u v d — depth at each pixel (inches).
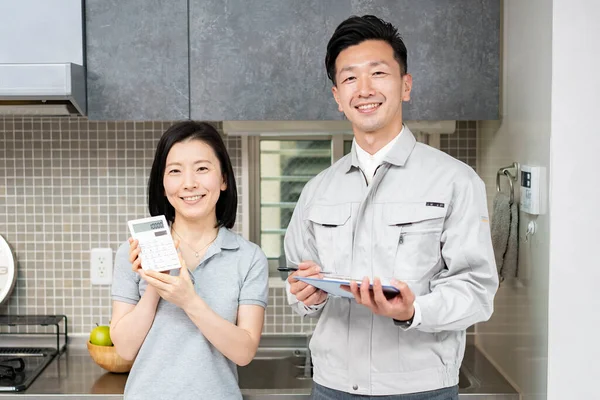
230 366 60.8
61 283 88.7
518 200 70.2
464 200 56.6
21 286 88.7
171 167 58.3
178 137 58.5
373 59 56.2
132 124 87.1
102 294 88.8
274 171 90.5
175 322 58.3
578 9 59.7
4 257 86.6
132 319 57.5
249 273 60.7
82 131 87.0
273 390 70.9
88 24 74.0
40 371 77.0
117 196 87.9
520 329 70.1
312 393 62.5
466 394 69.8
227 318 59.0
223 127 81.0
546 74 61.9
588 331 61.6
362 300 50.0
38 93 68.0
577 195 60.7
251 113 75.0
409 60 74.5
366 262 58.0
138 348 58.8
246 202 88.6
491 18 74.5
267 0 74.1
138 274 59.9
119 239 88.4
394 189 58.4
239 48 74.4
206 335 56.3
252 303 59.8
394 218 57.3
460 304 53.9
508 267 71.2
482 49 74.8
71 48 73.2
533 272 66.0
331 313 60.2
